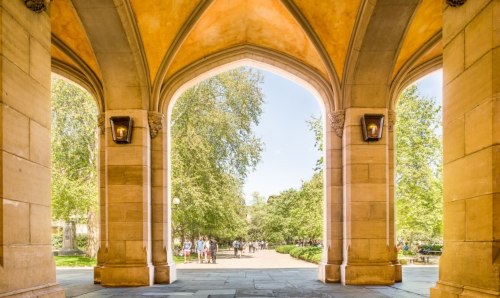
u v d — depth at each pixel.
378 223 10.27
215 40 11.44
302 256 23.98
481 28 4.11
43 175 4.83
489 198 3.92
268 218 55.12
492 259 3.84
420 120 22.16
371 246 10.22
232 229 28.95
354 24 9.70
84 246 37.12
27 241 4.40
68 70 11.87
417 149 21.84
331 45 10.66
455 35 4.62
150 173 11.02
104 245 11.23
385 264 10.14
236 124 27.08
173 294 8.77
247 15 10.88
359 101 10.57
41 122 4.82
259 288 9.70
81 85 12.12
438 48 11.50
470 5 4.32
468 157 4.32
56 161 23.55
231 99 26.86
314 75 11.67
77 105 23.91
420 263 22.23
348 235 10.36
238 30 11.38
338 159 11.10
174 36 10.43
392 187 11.31
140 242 10.30
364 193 10.34
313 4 9.91
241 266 18.22
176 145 24.89
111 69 10.10
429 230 21.67
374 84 10.47
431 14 10.06
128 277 10.13
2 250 3.95
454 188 4.60
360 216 10.29
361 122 10.49
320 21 10.27
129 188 10.40
